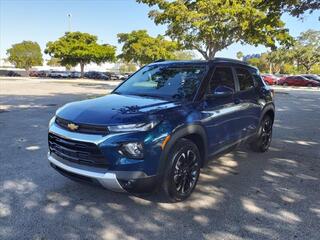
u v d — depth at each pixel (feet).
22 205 13.03
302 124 33.19
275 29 69.26
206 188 15.10
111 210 12.72
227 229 11.48
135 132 11.35
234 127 16.38
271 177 16.74
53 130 12.71
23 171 16.87
